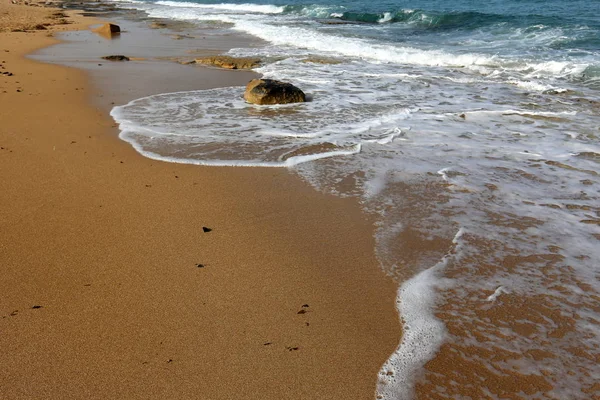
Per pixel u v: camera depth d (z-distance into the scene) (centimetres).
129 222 501
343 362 325
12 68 1238
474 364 322
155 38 1898
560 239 475
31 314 364
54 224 493
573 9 2455
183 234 481
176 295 389
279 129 809
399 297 390
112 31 2039
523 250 456
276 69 1323
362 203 552
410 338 346
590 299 387
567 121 855
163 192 571
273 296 391
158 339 342
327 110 927
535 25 1777
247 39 1884
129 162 657
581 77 1176
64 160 656
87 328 351
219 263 434
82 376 309
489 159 682
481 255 447
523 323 360
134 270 421
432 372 316
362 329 356
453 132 799
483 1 3072
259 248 460
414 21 2231
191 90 1079
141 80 1162
